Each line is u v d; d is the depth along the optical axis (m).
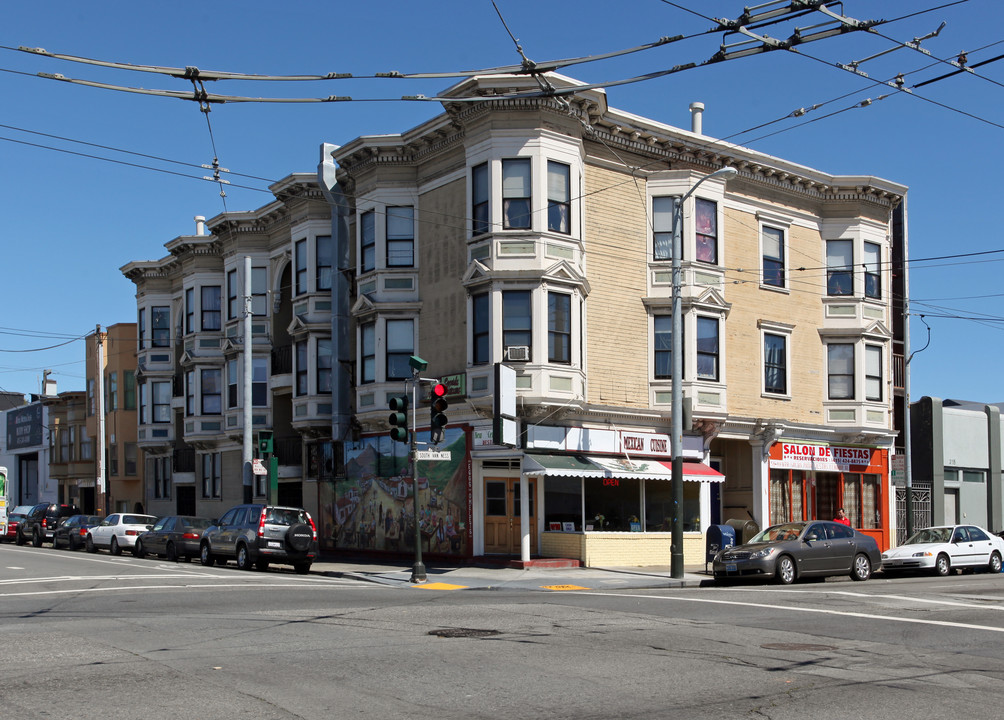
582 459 27.52
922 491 38.72
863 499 35.38
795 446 33.09
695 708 8.88
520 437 26.53
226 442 41.72
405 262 30.23
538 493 28.16
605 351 28.64
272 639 12.43
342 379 32.25
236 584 20.94
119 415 51.09
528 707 8.82
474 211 27.52
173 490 46.59
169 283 46.69
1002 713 8.83
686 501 30.41
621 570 26.69
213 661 10.80
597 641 12.64
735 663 11.16
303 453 35.56
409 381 24.33
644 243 29.98
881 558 26.48
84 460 57.56
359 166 31.28
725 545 26.31
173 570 25.42
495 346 26.58
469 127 27.73
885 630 14.06
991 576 26.95
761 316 32.47
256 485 39.78
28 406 67.12
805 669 10.86
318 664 10.71
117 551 35.19
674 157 30.58
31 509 45.78
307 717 8.29
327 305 33.69
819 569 23.84
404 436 23.58
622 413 28.58
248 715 8.31
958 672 10.84
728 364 31.33
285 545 26.78
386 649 11.74
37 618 14.41
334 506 33.22
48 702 8.73
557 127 27.19
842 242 34.88
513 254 26.67
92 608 15.78
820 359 34.34
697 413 29.59
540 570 26.16
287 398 38.62
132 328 51.78
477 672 10.39
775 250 33.31
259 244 39.16
